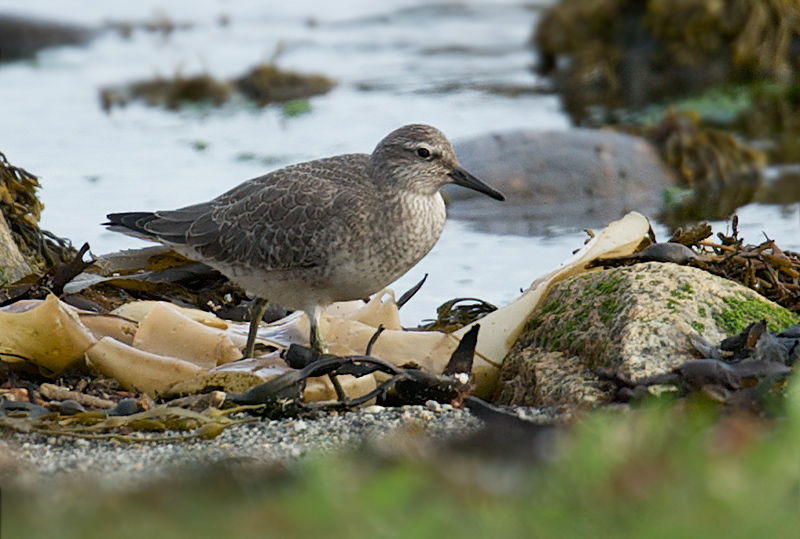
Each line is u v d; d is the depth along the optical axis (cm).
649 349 974
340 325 1130
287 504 638
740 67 2606
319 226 1061
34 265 1312
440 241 1759
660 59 2650
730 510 593
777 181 2052
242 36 3309
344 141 2267
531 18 3591
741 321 1008
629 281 1046
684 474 641
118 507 649
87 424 935
